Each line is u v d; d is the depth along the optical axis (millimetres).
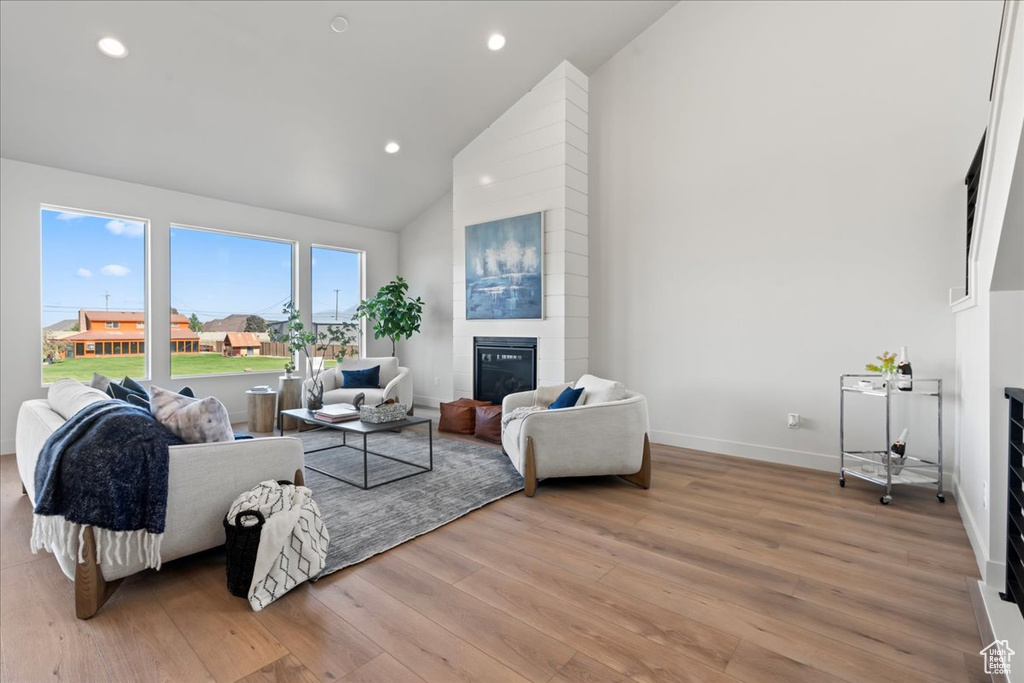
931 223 3334
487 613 1877
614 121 4863
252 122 4535
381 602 1957
